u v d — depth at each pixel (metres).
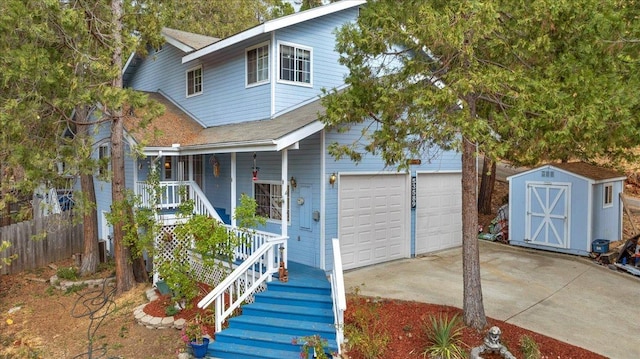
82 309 10.02
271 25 10.92
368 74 7.28
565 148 6.64
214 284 9.97
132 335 8.35
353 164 10.23
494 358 5.80
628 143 6.22
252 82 12.10
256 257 8.25
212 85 13.73
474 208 6.97
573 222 11.77
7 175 10.79
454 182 13.10
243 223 8.93
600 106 5.45
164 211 11.52
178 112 14.88
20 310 10.27
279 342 6.94
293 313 7.52
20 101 7.90
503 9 6.15
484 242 13.66
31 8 8.18
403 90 6.61
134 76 18.61
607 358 6.05
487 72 5.92
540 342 6.44
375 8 6.75
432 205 12.43
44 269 13.70
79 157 9.04
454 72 6.01
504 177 20.03
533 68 6.37
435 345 6.27
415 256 11.84
